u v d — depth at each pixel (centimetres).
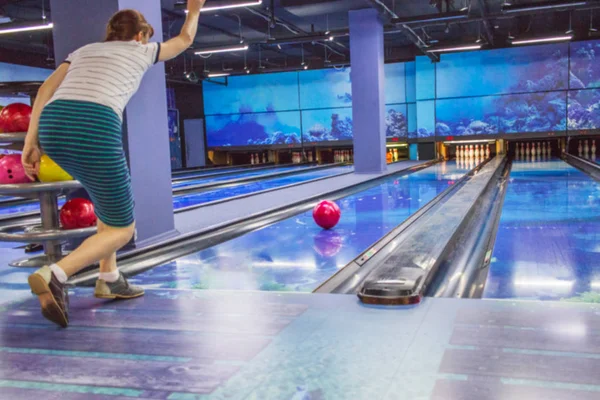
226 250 328
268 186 879
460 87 1244
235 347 150
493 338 147
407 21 819
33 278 165
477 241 351
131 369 139
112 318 182
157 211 344
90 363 144
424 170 1062
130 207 180
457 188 701
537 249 304
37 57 1160
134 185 323
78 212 277
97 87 168
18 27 747
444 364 132
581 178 744
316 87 1394
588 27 1173
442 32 1210
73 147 164
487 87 1223
